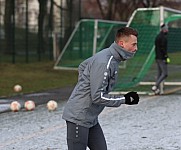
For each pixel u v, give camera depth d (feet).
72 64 222.28
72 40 228.02
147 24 149.18
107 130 80.74
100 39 224.94
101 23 221.46
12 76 183.32
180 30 149.79
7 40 256.73
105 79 40.22
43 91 141.69
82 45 228.22
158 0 417.08
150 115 96.43
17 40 257.96
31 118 94.02
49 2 270.26
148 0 404.36
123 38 40.65
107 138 74.28
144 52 152.35
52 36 265.13
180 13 144.97
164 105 110.93
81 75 41.93
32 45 263.49
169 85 158.51
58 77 186.50
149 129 81.51
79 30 230.48
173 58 153.38
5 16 255.09
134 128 82.38
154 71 164.14
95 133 43.91
